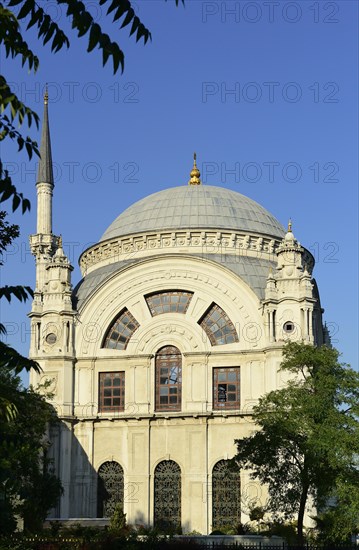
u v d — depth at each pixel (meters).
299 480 48.81
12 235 26.81
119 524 55.53
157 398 68.19
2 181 14.35
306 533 52.91
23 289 16.83
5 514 26.38
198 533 60.53
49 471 62.91
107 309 70.19
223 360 67.38
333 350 51.84
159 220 76.75
